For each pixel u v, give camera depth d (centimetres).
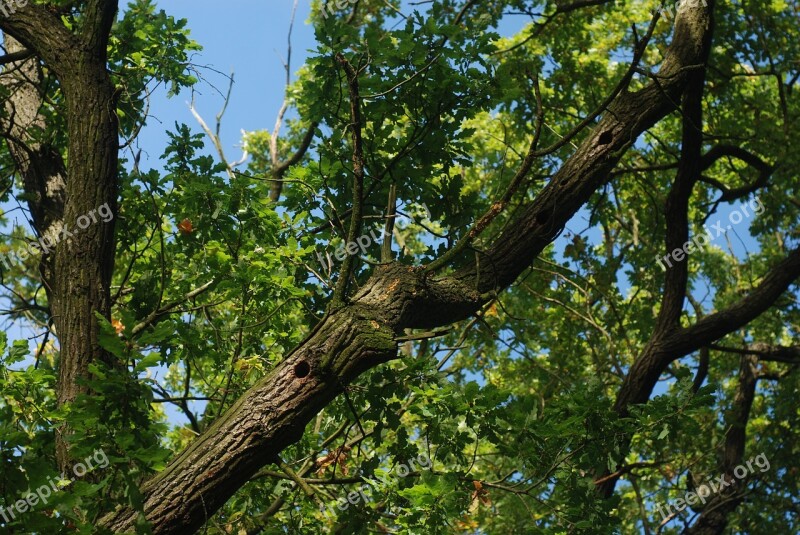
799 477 1392
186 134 809
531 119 1469
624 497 1513
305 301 839
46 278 802
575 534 682
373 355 550
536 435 672
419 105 788
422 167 805
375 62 751
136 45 910
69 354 645
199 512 511
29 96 938
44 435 602
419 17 741
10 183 956
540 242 689
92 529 473
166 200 820
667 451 1308
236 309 836
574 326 1554
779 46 1487
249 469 524
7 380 709
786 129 1414
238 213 801
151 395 486
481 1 1291
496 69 774
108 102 724
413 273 624
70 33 742
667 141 1644
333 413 841
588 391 672
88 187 690
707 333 1128
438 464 783
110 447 486
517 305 1501
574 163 708
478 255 679
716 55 1485
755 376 1478
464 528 1004
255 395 535
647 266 1459
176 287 898
